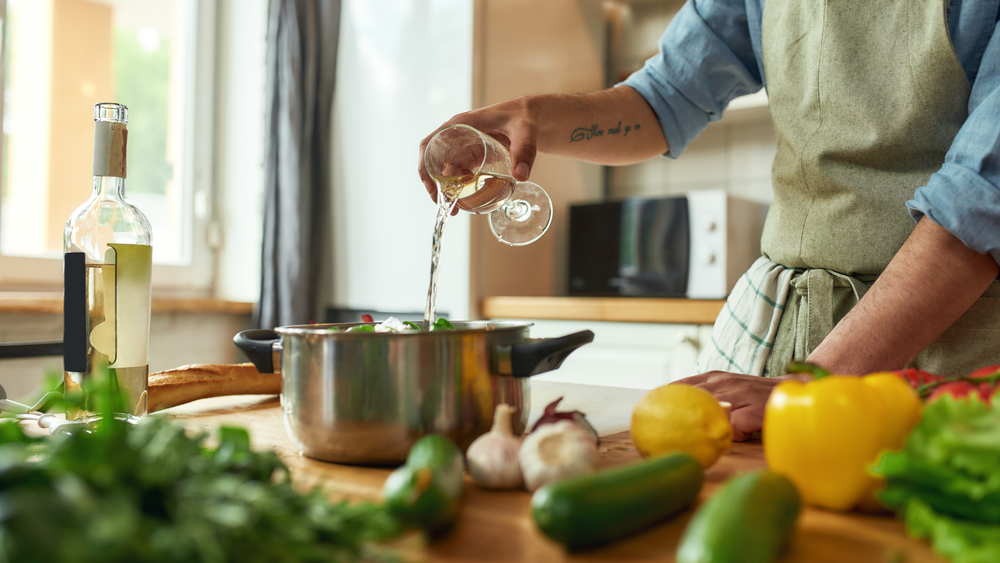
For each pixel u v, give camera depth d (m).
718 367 1.07
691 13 1.13
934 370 0.89
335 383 0.51
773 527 0.29
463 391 0.51
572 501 0.33
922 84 0.90
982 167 0.71
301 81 2.06
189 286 2.28
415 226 1.97
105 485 0.27
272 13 2.08
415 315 1.97
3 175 1.82
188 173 2.28
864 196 0.94
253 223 2.29
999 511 0.33
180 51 2.28
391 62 2.02
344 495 0.46
